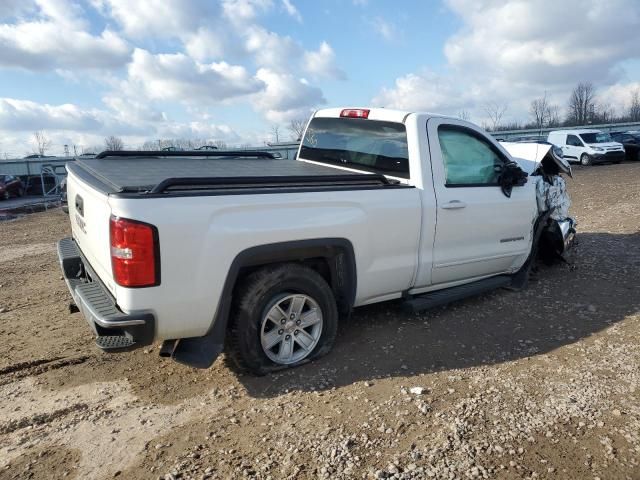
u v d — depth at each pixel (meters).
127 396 3.57
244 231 3.41
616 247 7.48
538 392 3.46
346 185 4.02
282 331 3.79
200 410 3.36
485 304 5.21
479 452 2.83
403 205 4.24
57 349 4.39
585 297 5.35
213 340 3.48
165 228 3.12
